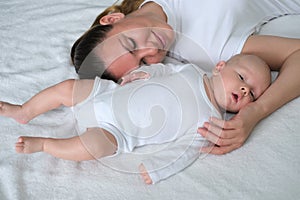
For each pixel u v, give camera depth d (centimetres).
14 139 97
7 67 120
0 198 83
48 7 147
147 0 122
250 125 93
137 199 82
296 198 81
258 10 126
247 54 107
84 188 85
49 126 100
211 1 115
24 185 86
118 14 117
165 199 82
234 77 98
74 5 147
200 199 81
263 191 82
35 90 111
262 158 88
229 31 112
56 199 83
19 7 149
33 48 127
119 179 86
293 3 131
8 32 135
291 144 91
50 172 88
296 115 98
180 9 117
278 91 98
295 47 108
